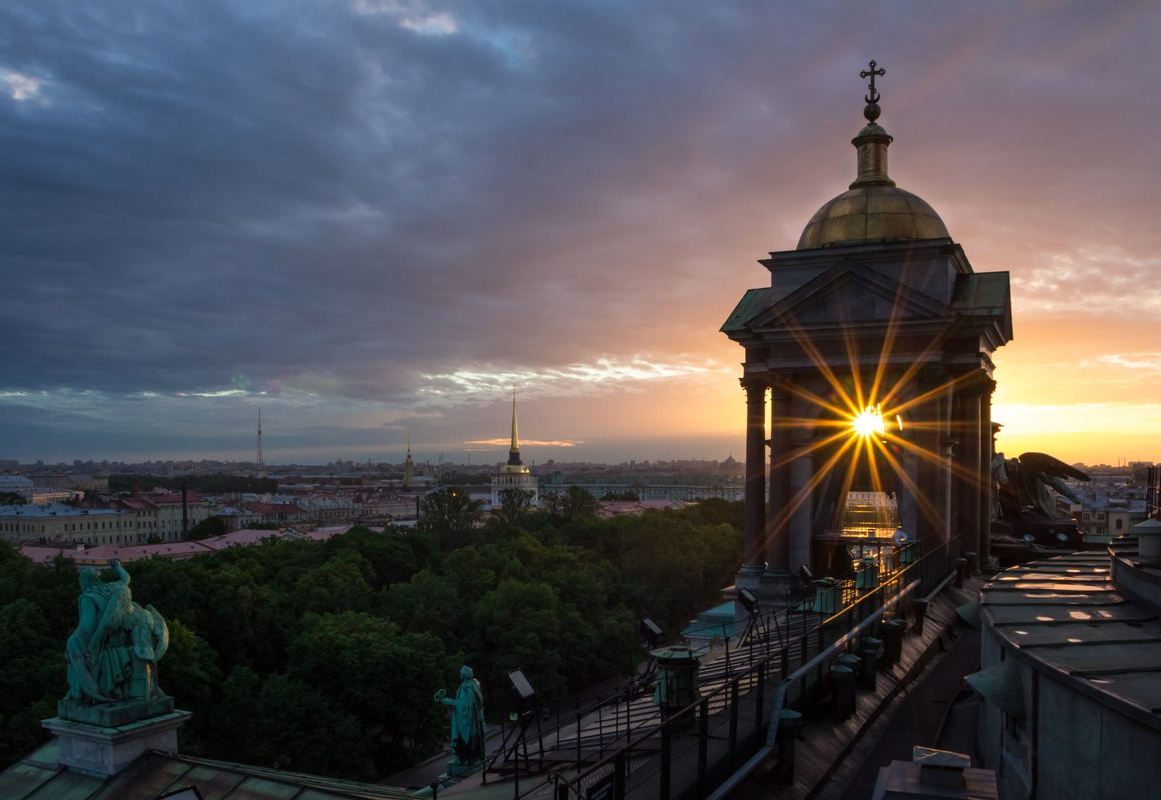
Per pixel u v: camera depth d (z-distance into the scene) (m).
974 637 45.81
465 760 28.84
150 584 105.12
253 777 19.86
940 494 52.75
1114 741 15.72
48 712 77.81
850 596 37.91
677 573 185.50
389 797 20.27
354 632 106.31
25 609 93.06
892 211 55.00
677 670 23.22
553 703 122.44
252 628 114.50
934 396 52.12
